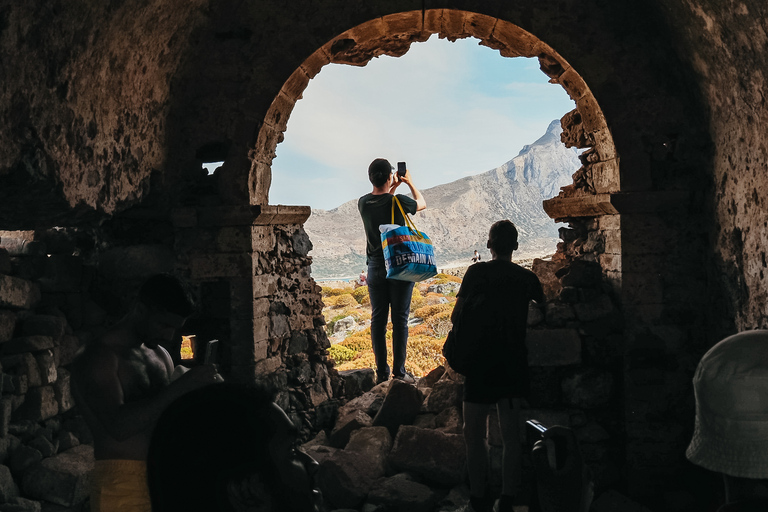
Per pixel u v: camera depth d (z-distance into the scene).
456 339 3.68
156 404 2.34
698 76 4.04
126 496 2.31
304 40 4.52
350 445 4.55
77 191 3.57
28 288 3.92
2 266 3.86
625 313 4.30
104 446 2.36
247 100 4.54
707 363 1.07
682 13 3.84
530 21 4.38
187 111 4.61
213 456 0.82
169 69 4.29
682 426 4.24
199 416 0.84
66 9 3.01
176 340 4.58
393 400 4.87
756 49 3.26
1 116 2.85
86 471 3.45
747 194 3.61
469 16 4.47
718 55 3.67
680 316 4.28
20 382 3.52
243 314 4.49
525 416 4.39
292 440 0.98
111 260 4.56
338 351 8.77
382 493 4.00
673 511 4.05
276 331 4.82
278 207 4.68
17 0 2.68
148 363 2.60
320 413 5.06
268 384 4.62
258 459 0.84
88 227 4.73
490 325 3.60
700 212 4.27
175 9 3.97
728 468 1.01
